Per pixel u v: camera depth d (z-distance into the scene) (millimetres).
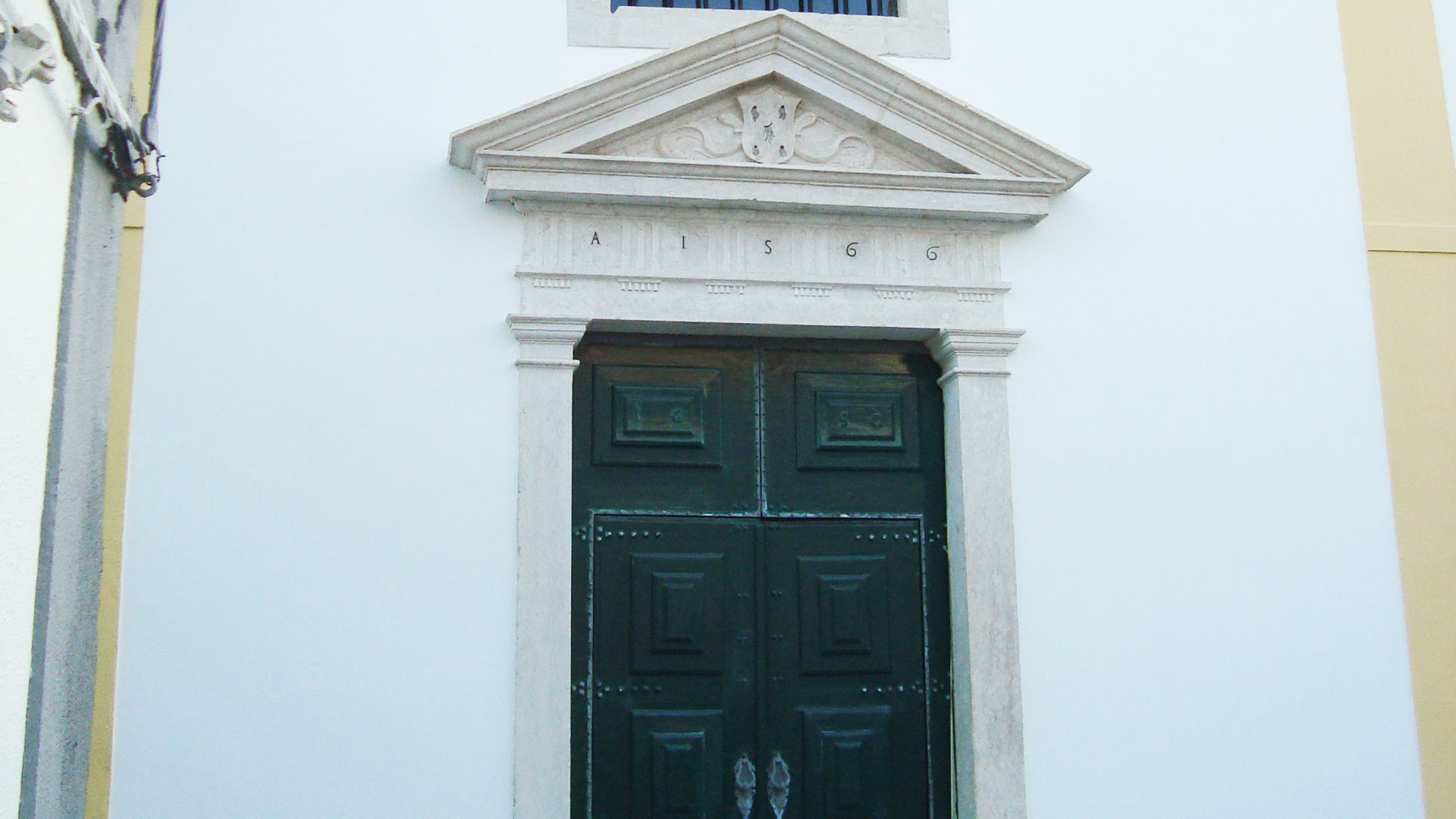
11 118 2445
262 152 4633
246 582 4352
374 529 4457
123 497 4316
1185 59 5297
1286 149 5281
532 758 4395
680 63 4715
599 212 4754
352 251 4613
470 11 4879
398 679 4387
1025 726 4684
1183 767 4766
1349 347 5156
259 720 4289
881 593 4863
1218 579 4906
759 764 4695
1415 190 5328
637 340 4852
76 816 3162
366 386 4535
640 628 4691
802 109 4922
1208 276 5121
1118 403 4961
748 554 4809
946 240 4961
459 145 4586
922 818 4766
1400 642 4961
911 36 5129
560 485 4574
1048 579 4793
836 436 4934
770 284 4789
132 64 3547
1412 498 5070
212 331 4477
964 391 4855
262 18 4730
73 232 3059
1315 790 4816
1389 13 5395
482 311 4645
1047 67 5199
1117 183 5133
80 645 3156
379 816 4305
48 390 2928
